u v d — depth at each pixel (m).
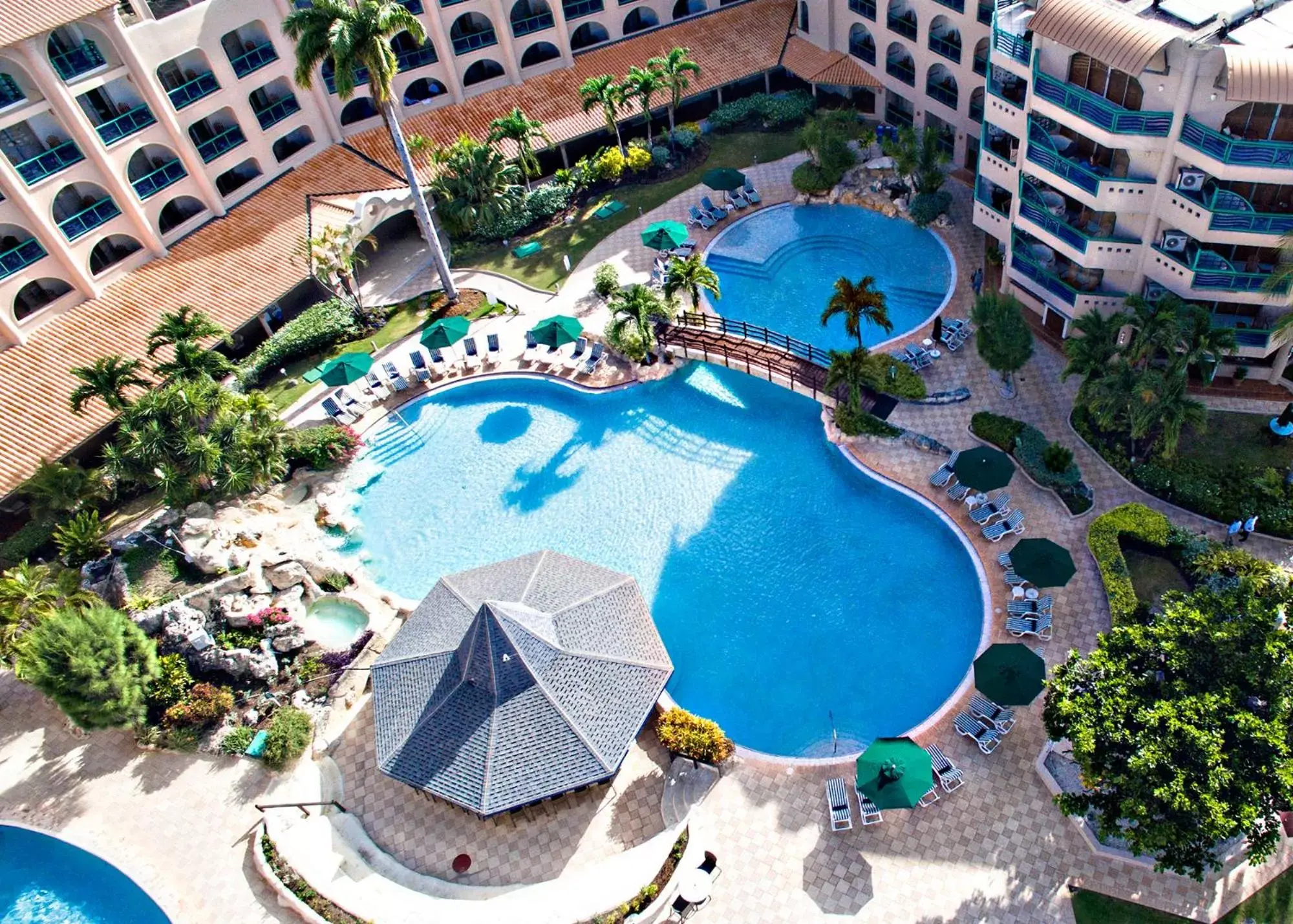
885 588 35.12
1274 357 37.91
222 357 41.75
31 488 39.81
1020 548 32.62
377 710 31.56
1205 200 34.03
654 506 39.59
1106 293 39.31
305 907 28.30
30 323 45.03
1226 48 30.23
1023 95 40.34
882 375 41.59
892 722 31.56
